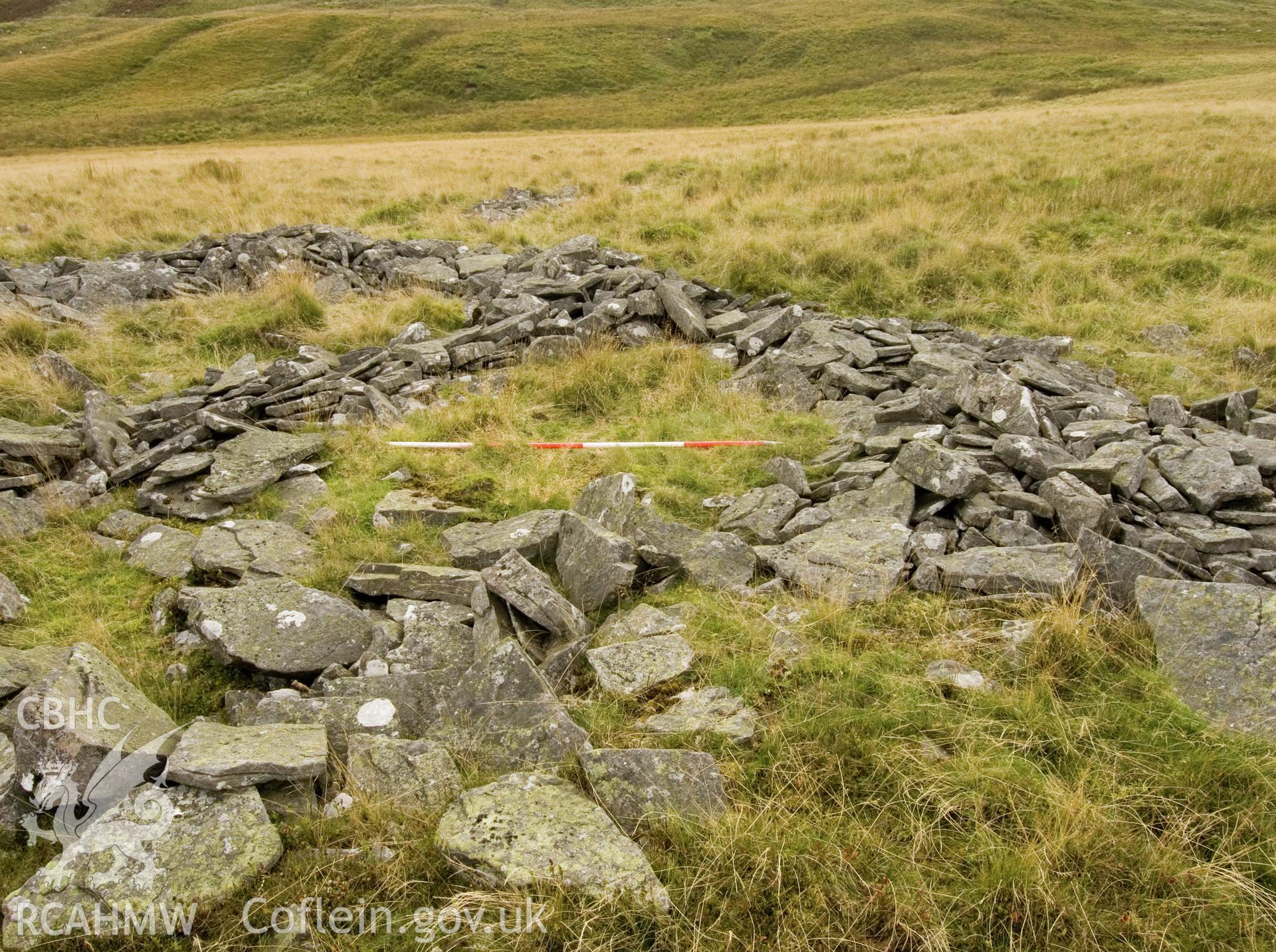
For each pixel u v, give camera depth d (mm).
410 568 4945
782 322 8742
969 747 3545
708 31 78812
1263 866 3008
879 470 5750
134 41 75438
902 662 4082
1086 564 4523
